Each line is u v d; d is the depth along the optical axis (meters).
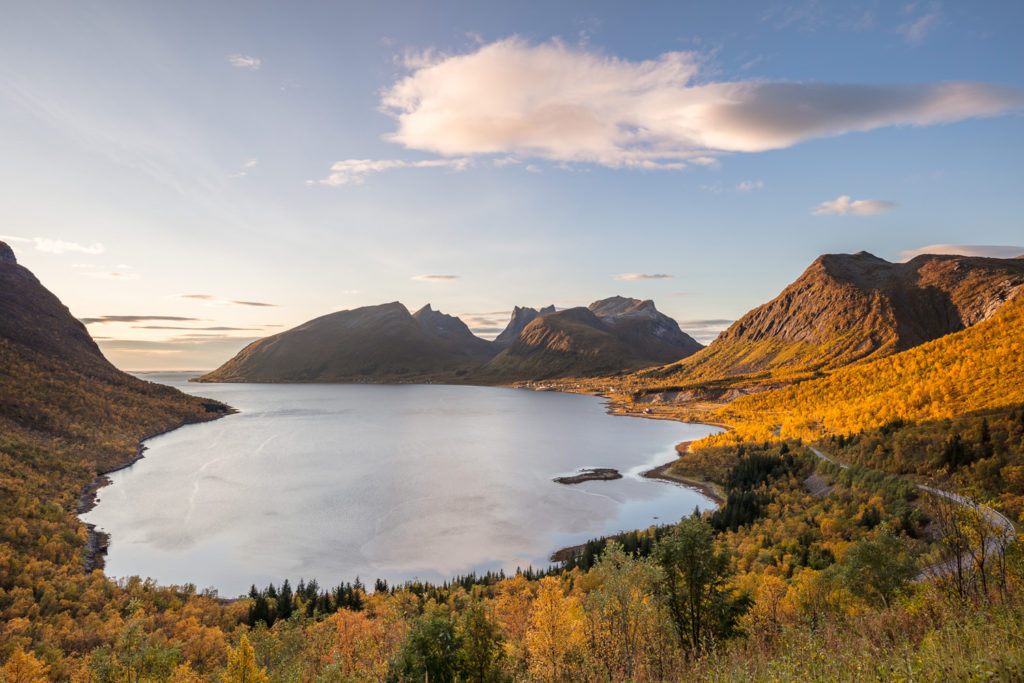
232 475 155.62
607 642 23.86
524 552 93.56
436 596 65.88
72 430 177.75
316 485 142.38
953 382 123.62
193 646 51.78
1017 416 80.50
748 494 103.06
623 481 146.88
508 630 37.44
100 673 35.38
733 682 13.37
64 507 115.44
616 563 31.34
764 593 36.28
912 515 64.19
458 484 143.50
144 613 63.69
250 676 28.19
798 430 154.50
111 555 93.62
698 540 26.62
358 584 78.56
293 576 84.69
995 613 12.98
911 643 13.02
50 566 80.69
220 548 96.31
